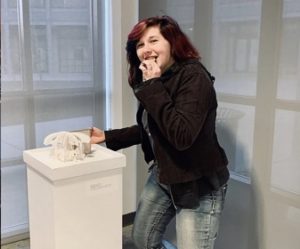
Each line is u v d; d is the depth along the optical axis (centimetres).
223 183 158
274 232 185
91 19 248
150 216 178
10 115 229
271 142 180
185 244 154
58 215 139
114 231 155
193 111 136
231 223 208
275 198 182
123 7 254
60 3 233
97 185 146
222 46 200
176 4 226
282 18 168
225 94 202
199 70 144
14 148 235
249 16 183
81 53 248
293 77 166
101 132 182
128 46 159
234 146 201
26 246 243
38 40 230
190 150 146
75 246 145
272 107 177
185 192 151
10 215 244
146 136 173
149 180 180
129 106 267
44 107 239
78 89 251
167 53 148
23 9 221
